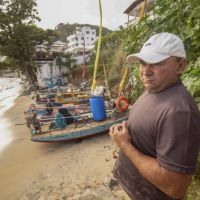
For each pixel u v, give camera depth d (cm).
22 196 641
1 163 923
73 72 3378
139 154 157
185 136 131
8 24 3036
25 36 3102
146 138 154
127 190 198
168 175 134
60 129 1002
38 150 997
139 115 160
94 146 890
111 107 1121
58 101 1455
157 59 143
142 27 366
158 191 171
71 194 575
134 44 388
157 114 145
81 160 787
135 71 381
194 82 230
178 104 137
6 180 766
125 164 195
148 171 146
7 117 1834
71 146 954
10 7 3091
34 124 991
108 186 500
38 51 3509
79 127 992
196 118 135
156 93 155
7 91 4206
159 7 353
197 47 277
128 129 173
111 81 1759
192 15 281
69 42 8338
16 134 1305
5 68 3872
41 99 1758
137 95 394
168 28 324
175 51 144
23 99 2712
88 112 1110
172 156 132
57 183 665
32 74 3394
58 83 3050
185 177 133
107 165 691
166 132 136
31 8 3216
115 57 2073
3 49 3014
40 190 649
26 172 801
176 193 138
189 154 131
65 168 756
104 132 989
